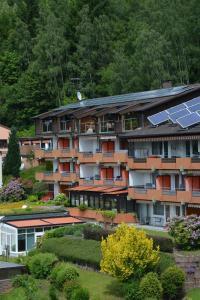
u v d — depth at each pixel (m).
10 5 197.75
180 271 53.09
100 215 81.56
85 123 97.00
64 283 57.66
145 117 85.31
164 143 78.62
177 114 77.12
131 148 83.88
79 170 97.56
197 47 130.38
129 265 54.09
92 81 146.38
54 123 106.19
